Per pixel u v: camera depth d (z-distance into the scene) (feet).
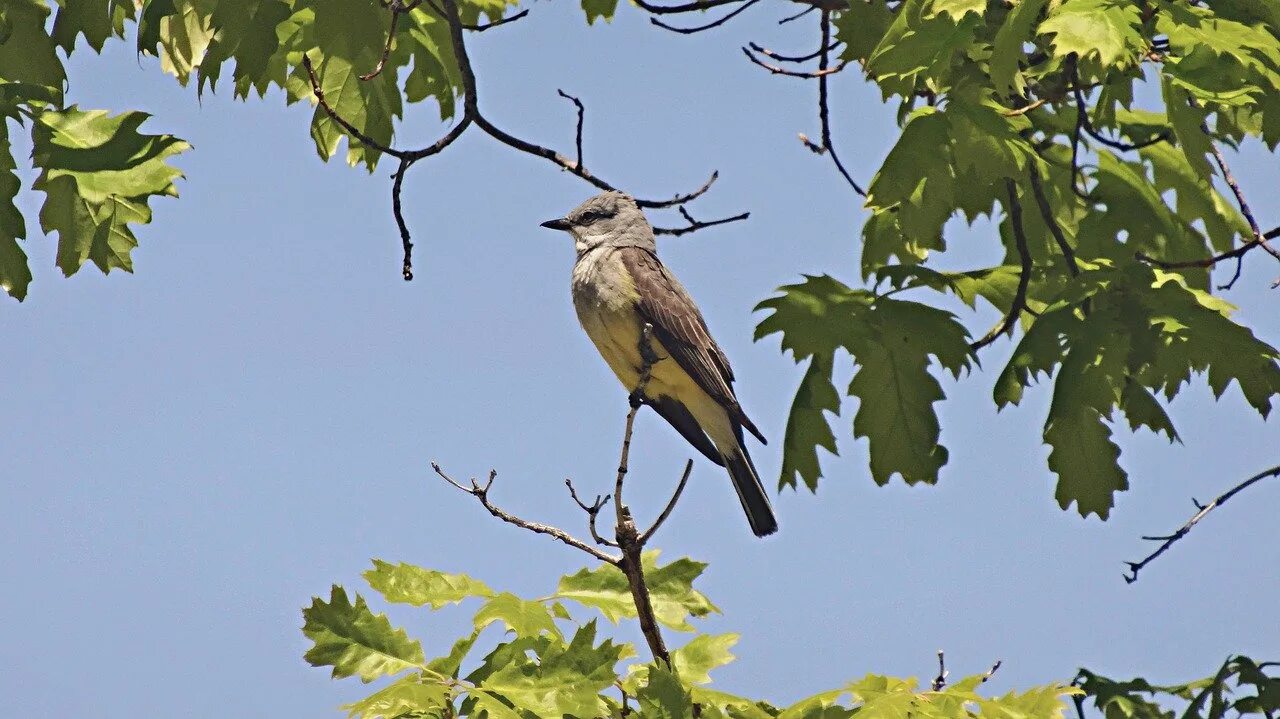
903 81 34.68
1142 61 33.09
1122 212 43.70
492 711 27.43
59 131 34.83
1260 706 37.73
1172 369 35.06
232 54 34.53
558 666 29.12
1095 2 31.99
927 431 37.68
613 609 32.58
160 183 34.76
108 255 34.45
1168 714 39.29
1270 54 32.35
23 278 33.99
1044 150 43.98
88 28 35.60
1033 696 27.37
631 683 30.94
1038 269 40.57
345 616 29.63
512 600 30.78
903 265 38.75
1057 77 38.42
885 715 26.81
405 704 27.30
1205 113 32.91
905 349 37.68
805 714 27.68
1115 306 35.12
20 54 35.42
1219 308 34.63
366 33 36.09
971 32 33.81
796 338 37.88
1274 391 34.04
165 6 34.47
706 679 30.83
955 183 33.83
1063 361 34.88
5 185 34.04
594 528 30.32
